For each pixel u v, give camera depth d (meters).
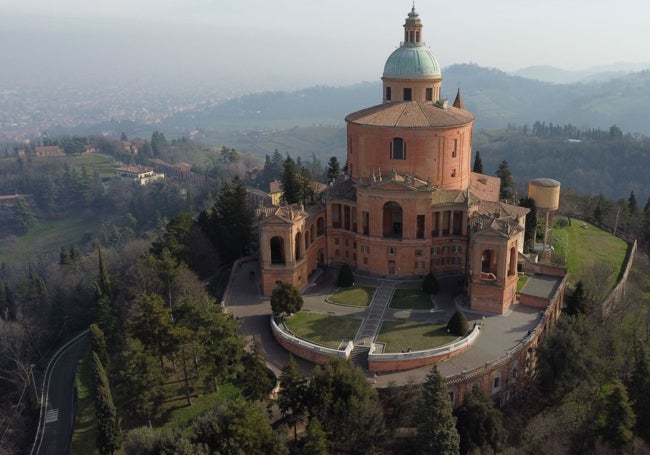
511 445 79.25
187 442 67.69
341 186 125.69
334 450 75.62
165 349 88.75
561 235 151.00
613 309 109.12
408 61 122.25
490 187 137.75
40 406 110.06
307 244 120.25
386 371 89.06
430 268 117.56
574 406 82.06
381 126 114.88
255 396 82.19
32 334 131.50
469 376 84.12
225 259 142.38
